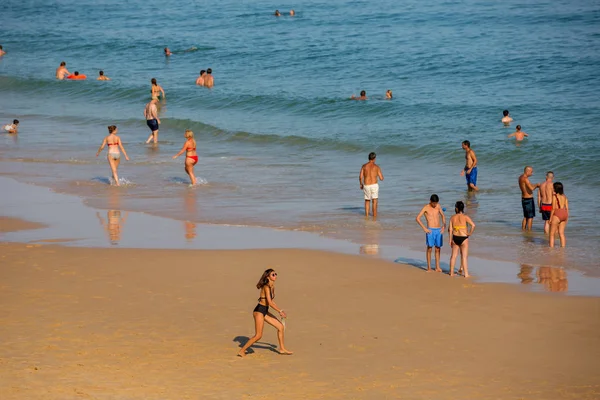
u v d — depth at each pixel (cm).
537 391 1978
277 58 9788
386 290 2756
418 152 5550
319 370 2102
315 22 12862
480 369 2108
